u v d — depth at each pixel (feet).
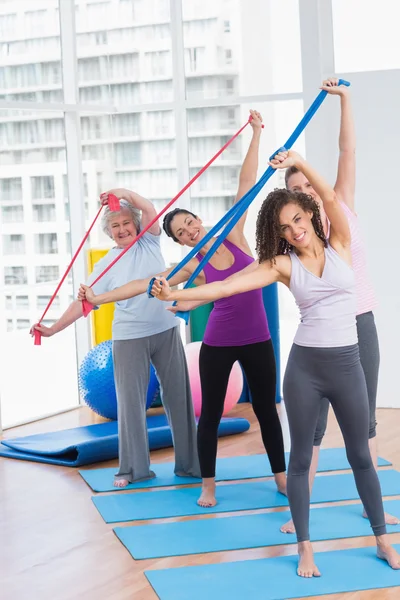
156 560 12.56
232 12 22.39
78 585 11.87
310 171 11.27
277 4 21.79
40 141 21.81
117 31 23.44
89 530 13.89
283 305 23.32
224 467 16.84
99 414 20.70
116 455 17.70
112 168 24.06
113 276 15.98
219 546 12.91
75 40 22.67
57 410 22.45
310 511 14.16
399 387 20.92
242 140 22.82
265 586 11.46
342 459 16.88
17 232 21.26
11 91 21.15
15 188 21.15
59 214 22.52
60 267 22.66
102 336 22.26
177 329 16.26
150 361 16.51
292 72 21.89
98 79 23.52
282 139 22.26
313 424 11.75
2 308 21.01
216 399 14.66
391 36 20.65
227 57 22.66
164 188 23.81
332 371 11.51
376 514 11.94
